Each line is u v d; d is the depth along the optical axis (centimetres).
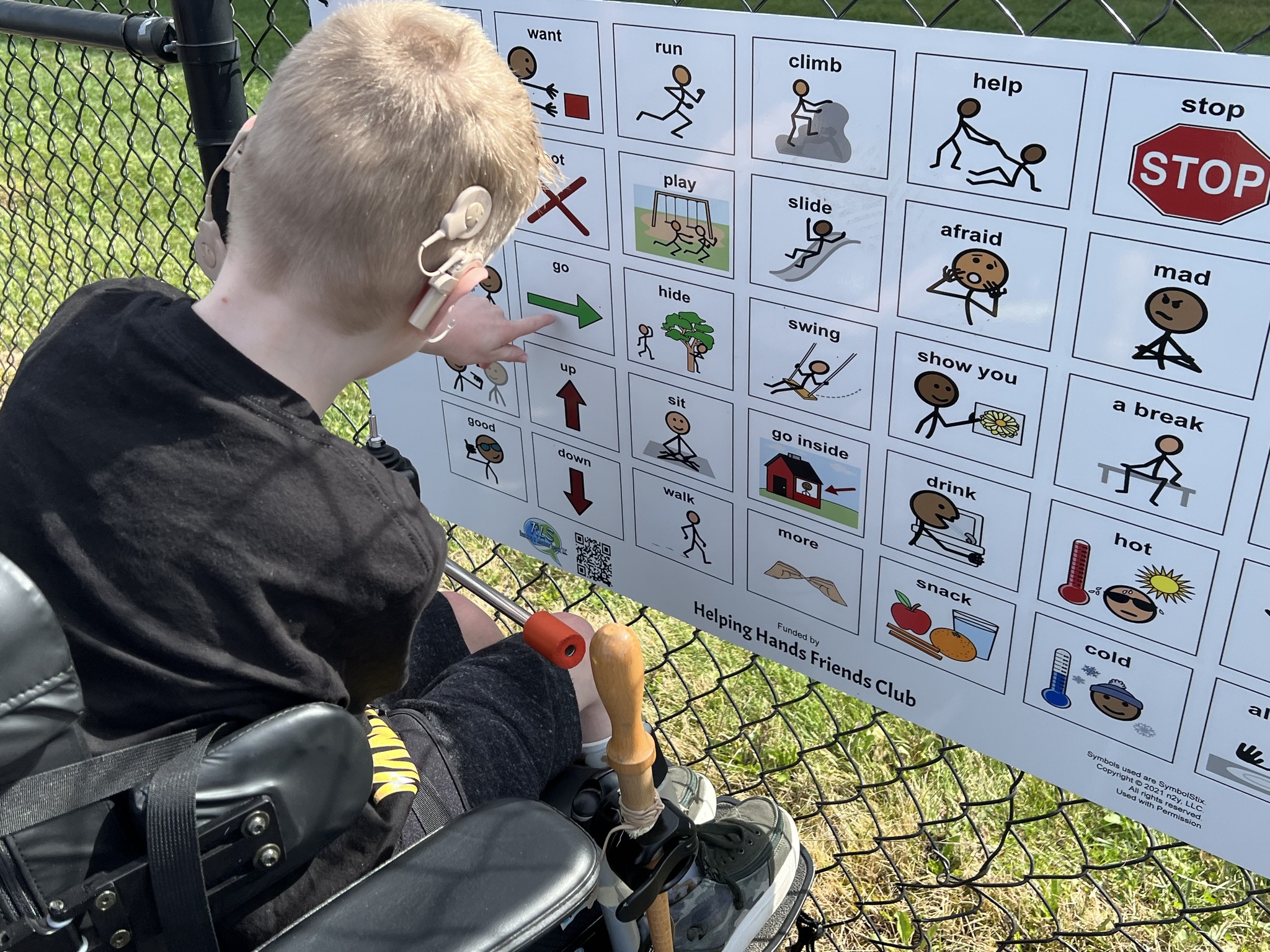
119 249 452
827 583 152
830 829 218
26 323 394
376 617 112
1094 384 114
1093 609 126
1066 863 213
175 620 102
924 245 120
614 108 141
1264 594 112
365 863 118
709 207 138
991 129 110
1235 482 109
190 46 161
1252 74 94
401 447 204
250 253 110
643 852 130
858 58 117
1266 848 124
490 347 160
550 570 289
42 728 90
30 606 89
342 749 104
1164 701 125
